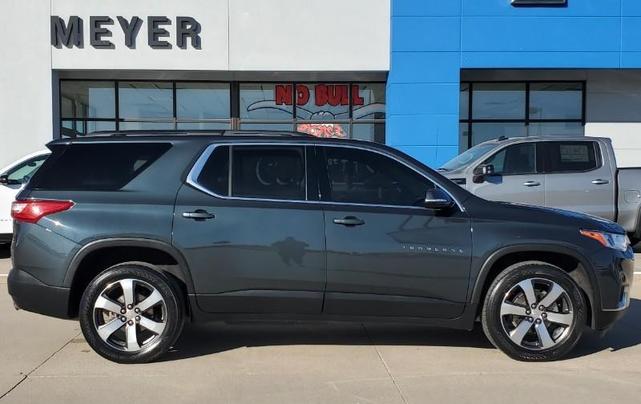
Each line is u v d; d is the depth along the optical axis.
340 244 4.94
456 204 5.09
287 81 15.95
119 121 15.79
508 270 5.02
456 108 14.53
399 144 14.59
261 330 6.07
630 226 9.88
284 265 4.94
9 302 7.20
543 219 5.10
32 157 10.20
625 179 9.84
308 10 14.55
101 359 5.14
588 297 5.10
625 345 5.63
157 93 15.85
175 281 5.04
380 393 4.40
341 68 14.64
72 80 15.52
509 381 4.64
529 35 14.44
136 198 4.98
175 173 5.07
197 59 14.47
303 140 5.20
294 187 5.08
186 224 4.92
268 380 4.66
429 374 4.80
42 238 4.91
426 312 5.03
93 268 5.18
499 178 9.66
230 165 5.11
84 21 14.27
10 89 14.23
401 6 14.40
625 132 16.36
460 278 4.98
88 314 4.92
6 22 14.16
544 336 5.02
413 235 4.97
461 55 14.48
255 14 14.51
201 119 15.99
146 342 5.00
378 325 6.27
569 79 16.27
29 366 4.96
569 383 4.61
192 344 5.59
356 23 14.60
